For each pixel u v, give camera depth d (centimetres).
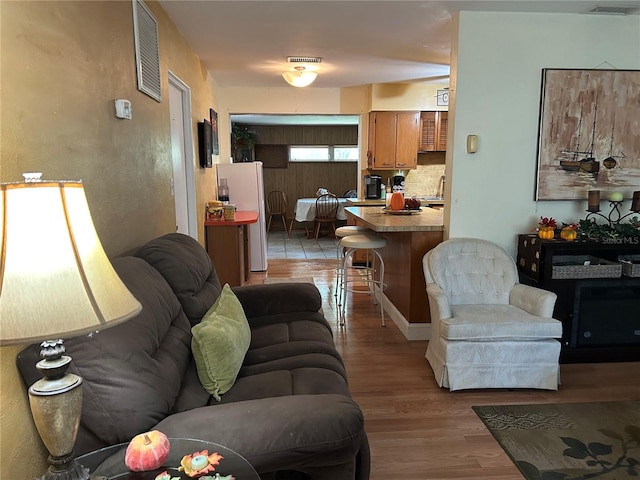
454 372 260
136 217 229
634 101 315
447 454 205
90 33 172
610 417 235
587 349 302
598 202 305
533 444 212
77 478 101
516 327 256
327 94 612
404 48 396
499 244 327
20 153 121
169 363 147
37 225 85
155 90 265
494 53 304
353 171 1011
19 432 117
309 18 314
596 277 296
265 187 999
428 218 379
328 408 132
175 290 195
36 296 83
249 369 191
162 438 111
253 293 256
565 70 308
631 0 279
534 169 319
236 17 311
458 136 312
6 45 115
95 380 120
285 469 124
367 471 151
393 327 370
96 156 177
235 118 852
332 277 538
